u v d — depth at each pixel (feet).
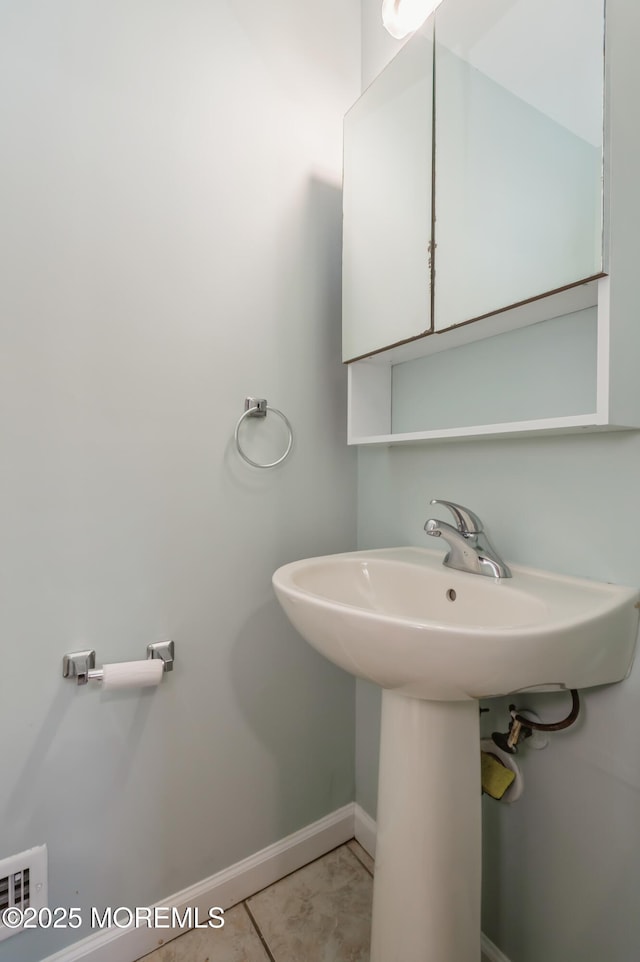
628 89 2.20
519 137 2.52
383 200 3.44
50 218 2.81
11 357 2.71
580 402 2.62
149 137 3.14
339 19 4.12
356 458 4.34
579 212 2.22
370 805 4.18
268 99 3.68
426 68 3.08
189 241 3.32
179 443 3.32
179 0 3.25
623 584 2.41
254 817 3.75
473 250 2.79
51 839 2.90
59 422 2.87
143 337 3.15
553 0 2.35
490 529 3.15
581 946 2.57
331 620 2.18
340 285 4.15
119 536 3.10
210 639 3.49
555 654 1.91
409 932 2.53
